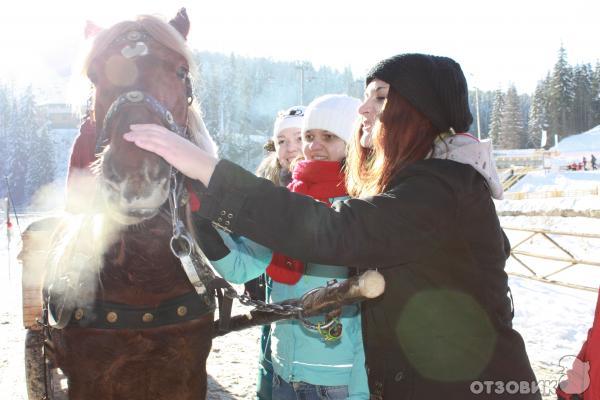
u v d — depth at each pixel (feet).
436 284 5.29
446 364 5.25
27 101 287.28
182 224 5.74
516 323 20.90
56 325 6.21
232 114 377.91
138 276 5.98
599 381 5.71
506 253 6.11
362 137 6.50
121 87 5.87
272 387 8.80
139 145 4.66
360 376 7.36
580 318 21.36
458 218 5.11
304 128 9.14
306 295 6.34
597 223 52.80
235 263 7.43
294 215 4.67
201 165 4.66
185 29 7.08
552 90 319.68
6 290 28.58
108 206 5.31
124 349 6.10
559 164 174.09
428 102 5.39
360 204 4.89
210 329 6.68
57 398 11.76
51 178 255.70
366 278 5.40
